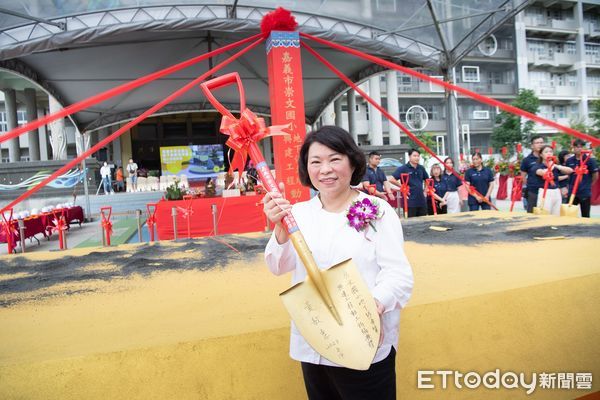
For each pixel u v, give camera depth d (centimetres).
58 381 153
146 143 2528
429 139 2778
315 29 821
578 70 3294
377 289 121
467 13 802
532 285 221
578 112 3334
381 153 1922
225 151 2138
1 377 149
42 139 2600
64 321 204
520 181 663
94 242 869
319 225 138
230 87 1302
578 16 3247
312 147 137
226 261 340
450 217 542
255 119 145
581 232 374
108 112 1348
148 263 344
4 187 1512
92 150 437
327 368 127
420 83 3161
